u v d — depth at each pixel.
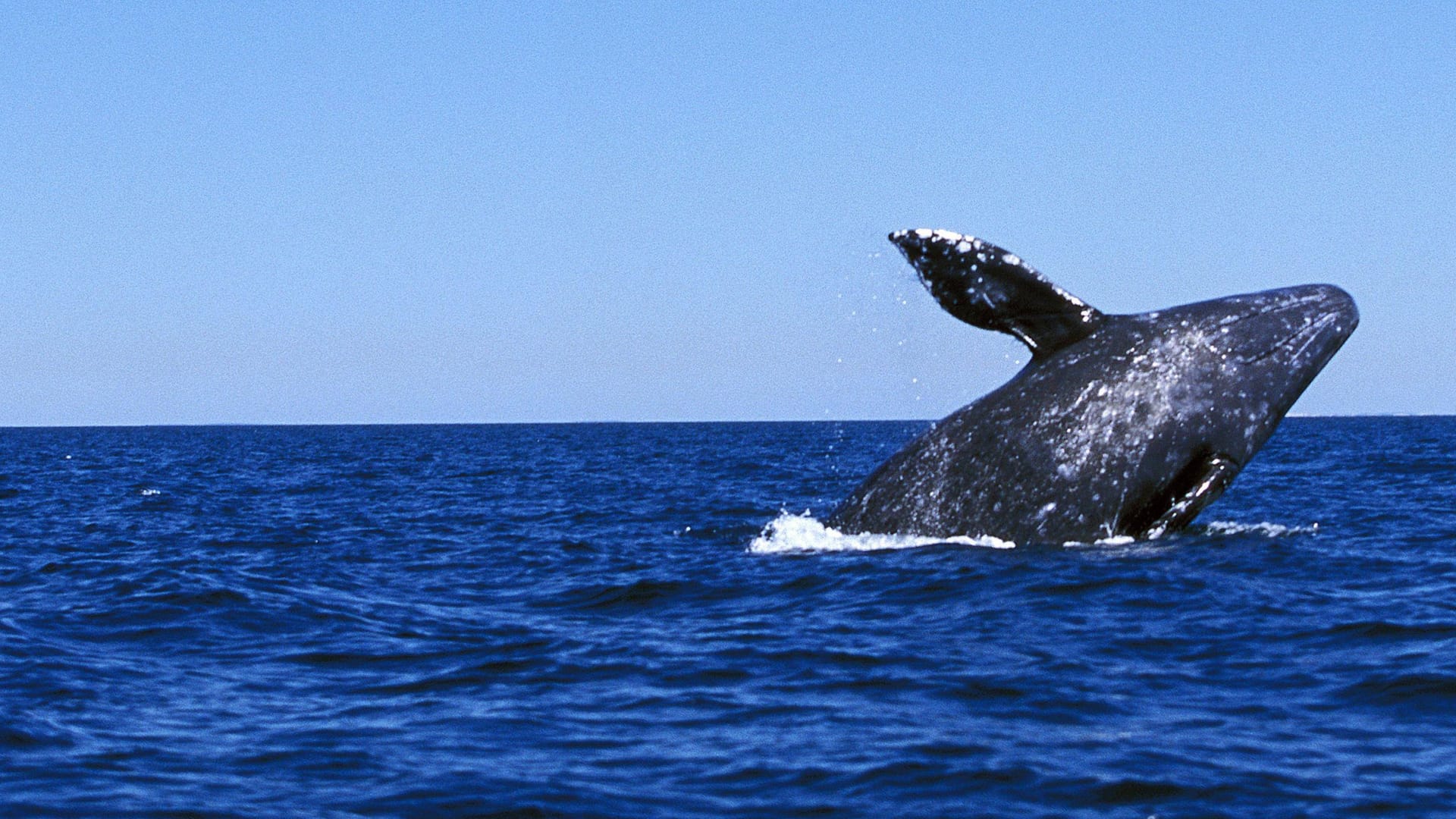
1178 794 31.53
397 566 72.44
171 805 31.53
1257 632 47.28
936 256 57.66
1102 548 61.06
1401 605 51.69
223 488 153.38
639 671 44.25
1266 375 62.16
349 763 34.62
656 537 82.00
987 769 33.28
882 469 66.88
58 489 150.88
